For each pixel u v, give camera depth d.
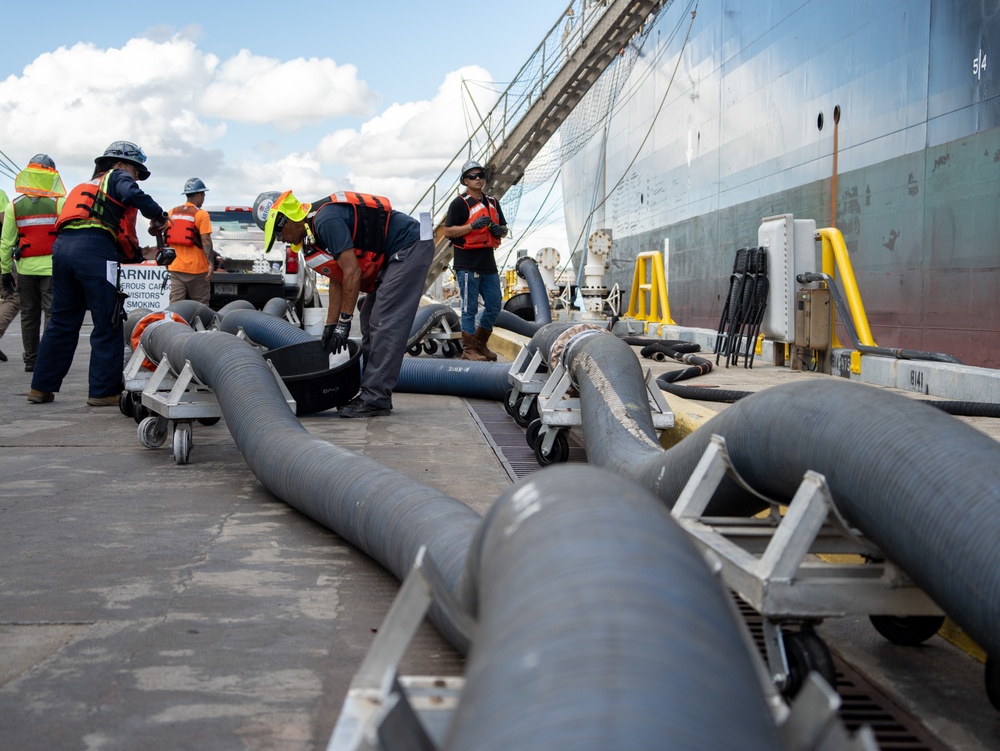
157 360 6.79
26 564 3.54
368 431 6.76
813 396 2.49
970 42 8.84
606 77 20.22
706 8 16.52
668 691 1.02
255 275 15.02
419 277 7.39
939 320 9.54
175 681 2.49
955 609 2.02
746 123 14.70
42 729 2.20
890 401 2.32
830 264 9.11
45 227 10.11
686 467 3.05
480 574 1.54
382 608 3.11
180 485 4.98
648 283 17.86
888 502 2.14
